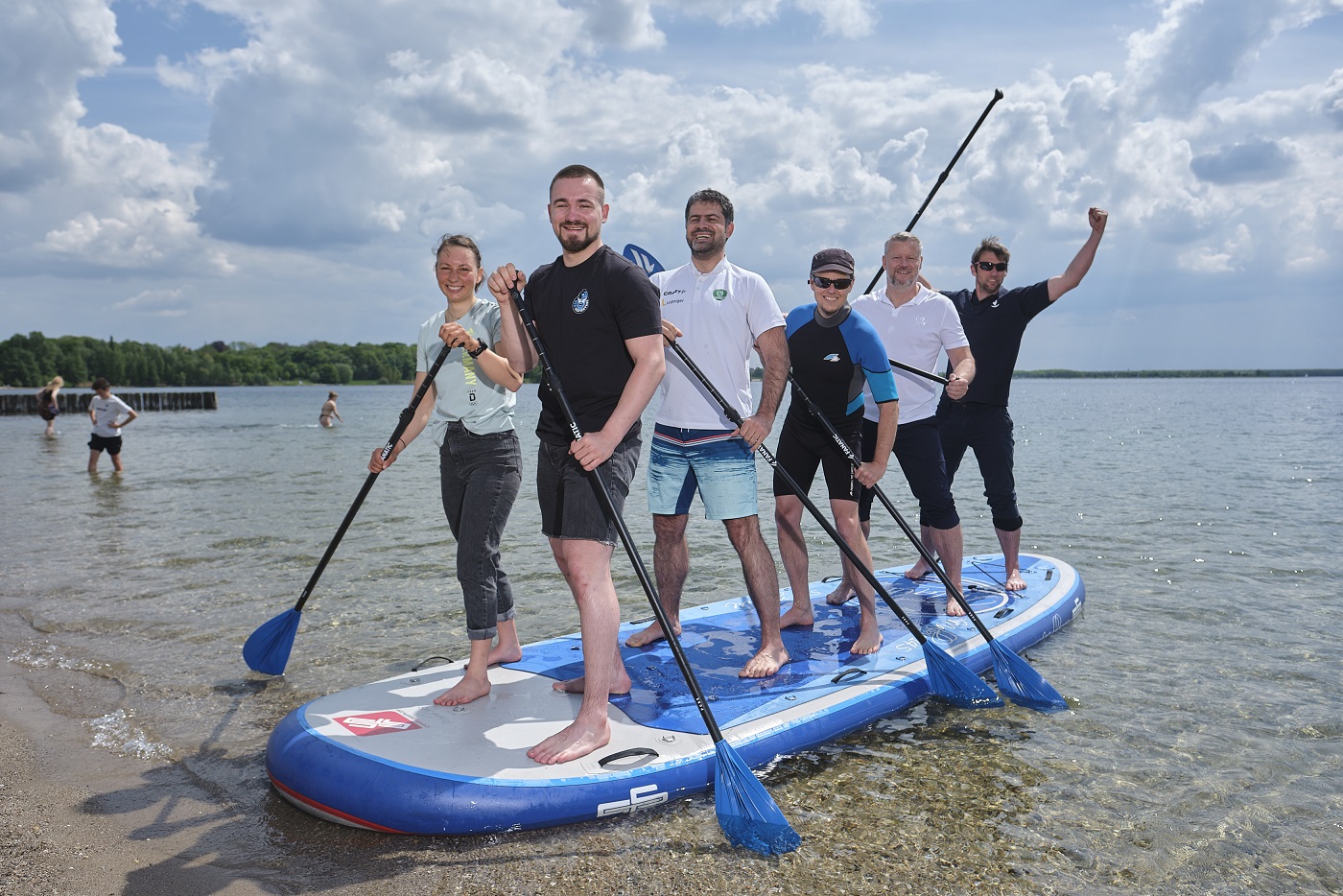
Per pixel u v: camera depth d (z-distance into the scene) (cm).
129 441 2169
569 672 390
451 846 279
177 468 1475
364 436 2338
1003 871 265
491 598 361
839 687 383
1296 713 387
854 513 436
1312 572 657
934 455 498
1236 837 286
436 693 365
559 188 312
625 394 306
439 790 284
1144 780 325
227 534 832
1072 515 937
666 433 407
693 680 302
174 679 438
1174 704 398
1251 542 778
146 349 15550
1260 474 1319
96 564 701
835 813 300
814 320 430
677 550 432
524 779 291
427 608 566
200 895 251
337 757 301
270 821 296
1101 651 472
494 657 401
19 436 2388
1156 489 1145
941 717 385
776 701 366
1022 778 326
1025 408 4612
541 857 273
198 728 377
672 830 290
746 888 255
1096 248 507
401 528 865
